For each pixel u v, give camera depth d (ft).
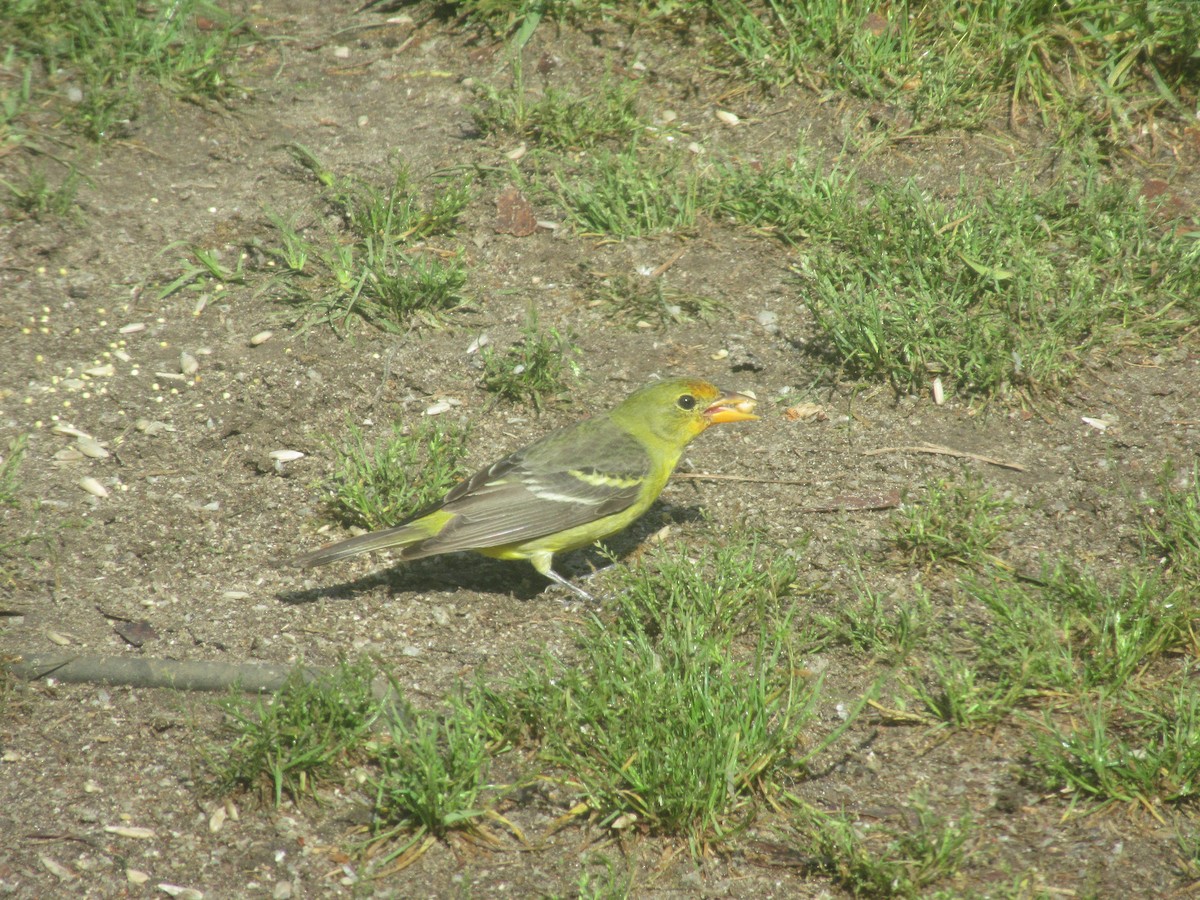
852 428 37.76
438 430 36.14
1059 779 25.67
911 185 43.32
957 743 26.96
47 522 33.68
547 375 38.91
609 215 44.78
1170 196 45.24
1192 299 40.47
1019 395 38.17
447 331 41.42
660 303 42.09
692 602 30.17
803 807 24.95
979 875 23.81
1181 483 34.47
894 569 32.32
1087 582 29.76
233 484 35.60
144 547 33.12
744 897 23.73
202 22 53.78
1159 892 23.36
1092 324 39.52
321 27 55.31
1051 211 43.80
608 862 23.95
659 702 25.93
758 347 40.83
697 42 52.39
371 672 27.30
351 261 42.68
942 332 39.06
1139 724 26.76
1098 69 48.96
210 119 49.75
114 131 48.55
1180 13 48.08
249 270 43.32
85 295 41.83
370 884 24.02
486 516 31.30
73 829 25.02
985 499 32.83
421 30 54.60
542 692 27.04
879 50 49.98
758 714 25.88
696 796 24.62
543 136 48.37
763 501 35.17
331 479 35.78
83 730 27.43
